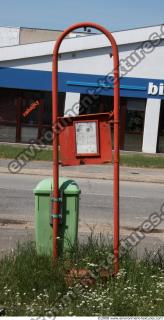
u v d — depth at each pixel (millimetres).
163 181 17203
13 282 5121
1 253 6758
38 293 5008
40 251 5715
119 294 4906
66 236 5684
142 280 5289
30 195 12703
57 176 5508
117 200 5359
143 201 12930
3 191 13125
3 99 27188
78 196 5703
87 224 9484
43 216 5680
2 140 27469
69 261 5523
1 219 9688
